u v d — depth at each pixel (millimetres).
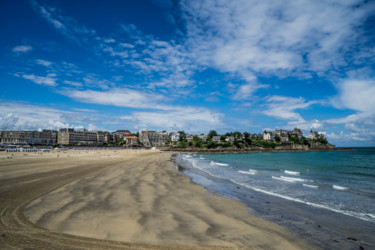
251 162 49531
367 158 66688
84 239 6414
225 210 10602
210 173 26953
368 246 7207
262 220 9398
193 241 6852
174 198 12320
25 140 152000
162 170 26438
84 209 9383
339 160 56750
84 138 170125
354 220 9688
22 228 6969
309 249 6879
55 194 11805
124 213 9102
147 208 10023
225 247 6566
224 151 151250
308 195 14641
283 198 13680
